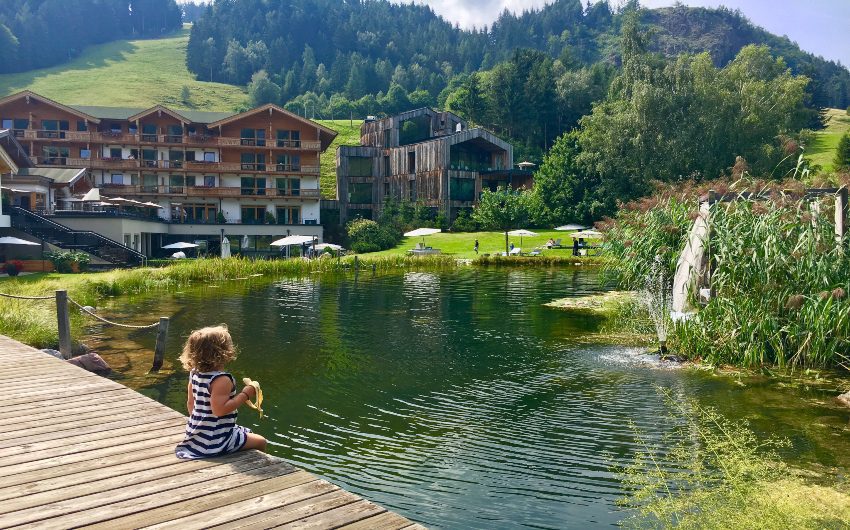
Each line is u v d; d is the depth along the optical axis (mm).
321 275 41688
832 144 102938
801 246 13727
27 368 11062
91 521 4621
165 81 171625
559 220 68938
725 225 15273
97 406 8336
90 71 171875
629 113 63656
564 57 157875
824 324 12859
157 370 14242
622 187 65375
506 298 27750
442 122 85125
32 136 60125
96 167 61312
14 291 24047
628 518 7039
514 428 10109
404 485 8000
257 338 18344
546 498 7582
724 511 6707
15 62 166125
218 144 64188
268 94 169500
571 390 12281
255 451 6211
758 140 63344
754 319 13805
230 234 60750
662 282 21344
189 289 32969
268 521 4637
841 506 6863
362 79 193375
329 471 8445
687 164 61062
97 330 19594
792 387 12195
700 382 12664
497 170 74938
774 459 8398
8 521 4617
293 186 67062
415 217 69688
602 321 20953
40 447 6469
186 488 5258
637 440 9453
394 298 28281
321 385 12898
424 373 13883
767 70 80875
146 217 53125
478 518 7102
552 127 127938
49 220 44812
